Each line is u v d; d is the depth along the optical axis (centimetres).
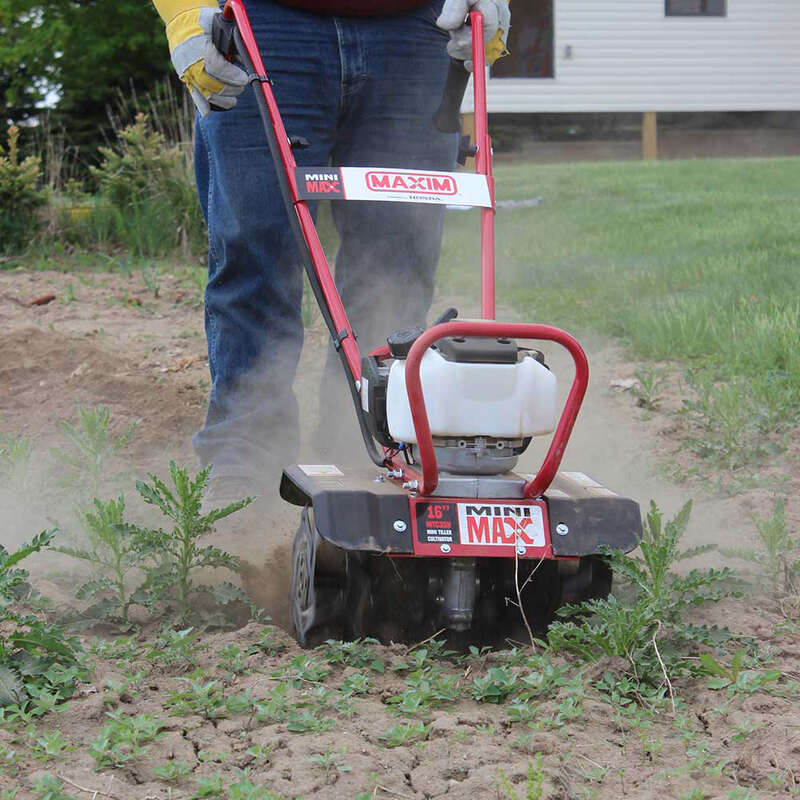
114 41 2773
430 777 292
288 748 305
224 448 525
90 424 565
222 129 505
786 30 2870
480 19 468
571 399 356
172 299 1159
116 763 300
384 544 358
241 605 429
